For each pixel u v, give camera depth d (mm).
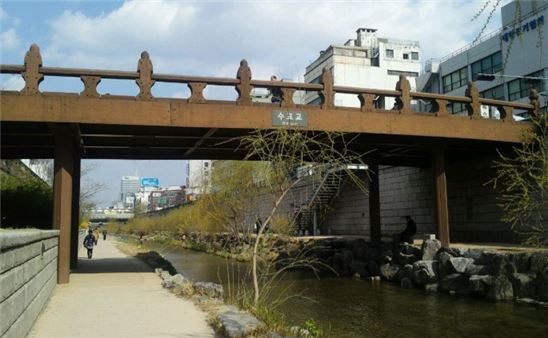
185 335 6867
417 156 22750
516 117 31141
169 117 13664
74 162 18328
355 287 17766
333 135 14594
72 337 6691
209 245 38031
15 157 19766
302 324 11180
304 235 34188
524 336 10391
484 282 14578
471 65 39375
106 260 23797
